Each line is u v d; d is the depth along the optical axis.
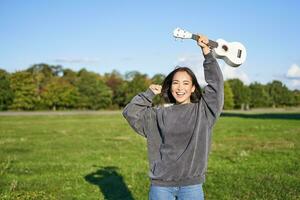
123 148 23.38
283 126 42.91
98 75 128.88
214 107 5.43
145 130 5.67
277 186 12.06
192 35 5.58
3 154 20.23
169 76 5.71
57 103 107.19
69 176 14.01
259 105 147.88
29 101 100.69
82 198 11.04
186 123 5.40
